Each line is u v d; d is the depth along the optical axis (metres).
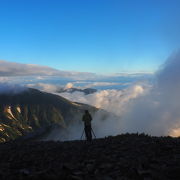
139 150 16.73
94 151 18.06
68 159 16.36
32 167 14.87
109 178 11.31
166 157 14.27
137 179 11.19
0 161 17.81
